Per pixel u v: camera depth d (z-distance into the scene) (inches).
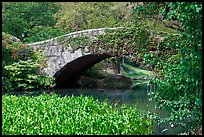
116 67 1020.5
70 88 940.6
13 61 829.8
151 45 587.2
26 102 496.1
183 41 313.6
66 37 809.5
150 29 589.3
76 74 938.1
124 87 950.4
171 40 357.1
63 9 1195.9
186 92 308.0
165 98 326.0
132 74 1128.2
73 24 1114.1
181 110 318.3
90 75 964.0
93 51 770.2
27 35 1146.7
